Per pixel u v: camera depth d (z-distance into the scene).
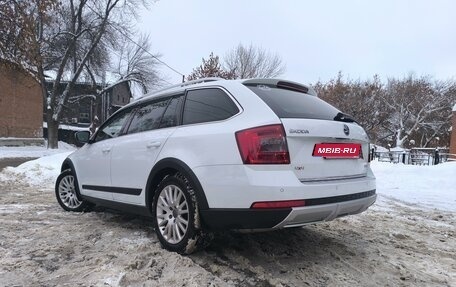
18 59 16.50
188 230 3.92
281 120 3.61
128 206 4.91
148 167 4.50
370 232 5.46
